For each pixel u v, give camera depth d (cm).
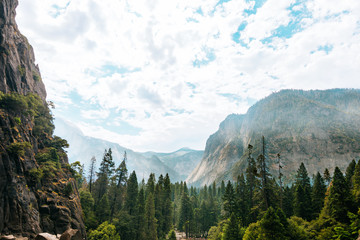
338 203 3891
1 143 4075
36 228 4112
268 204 4819
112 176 7550
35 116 6234
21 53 6306
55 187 5209
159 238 7481
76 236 2022
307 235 3697
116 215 6762
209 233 7931
